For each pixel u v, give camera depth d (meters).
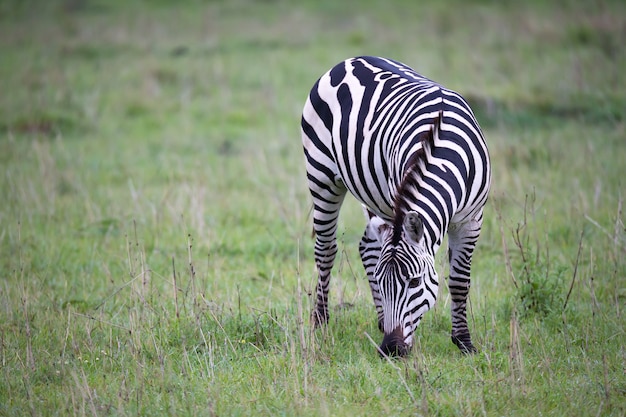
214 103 31.80
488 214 19.72
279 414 11.16
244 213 21.23
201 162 25.44
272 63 36.69
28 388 11.92
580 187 20.80
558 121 27.66
